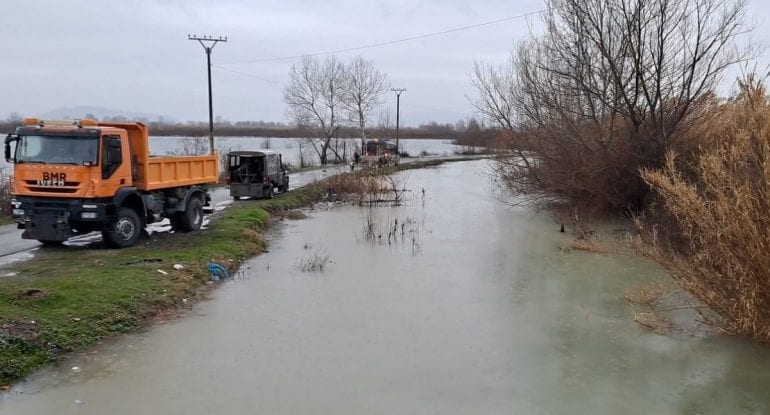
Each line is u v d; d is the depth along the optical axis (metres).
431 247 15.54
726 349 7.97
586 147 18.72
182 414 6.07
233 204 22.83
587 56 18.25
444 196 28.77
